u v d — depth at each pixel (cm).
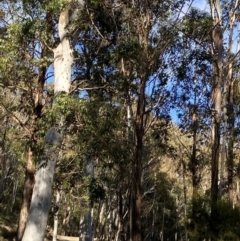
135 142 1409
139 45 1402
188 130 2031
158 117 1798
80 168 1570
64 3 1338
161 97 1620
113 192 2378
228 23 1614
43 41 1429
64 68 1417
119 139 1454
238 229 1032
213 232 1048
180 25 1455
